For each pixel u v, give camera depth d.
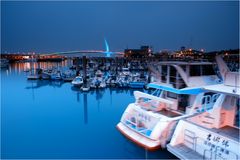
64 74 40.47
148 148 8.02
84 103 20.84
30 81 38.28
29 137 11.86
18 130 13.10
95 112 17.42
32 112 17.52
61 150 10.21
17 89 29.80
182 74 9.72
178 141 7.80
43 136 12.04
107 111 17.73
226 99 8.30
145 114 9.58
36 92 27.28
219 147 6.60
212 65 10.80
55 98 23.39
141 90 27.44
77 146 10.63
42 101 21.92
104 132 12.58
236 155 6.11
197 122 8.66
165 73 10.75
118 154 9.76
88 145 10.74
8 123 14.53
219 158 6.55
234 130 8.03
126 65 63.97
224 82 7.93
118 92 26.69
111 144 10.84
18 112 17.53
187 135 7.70
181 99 10.70
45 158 9.39
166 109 11.16
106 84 28.89
